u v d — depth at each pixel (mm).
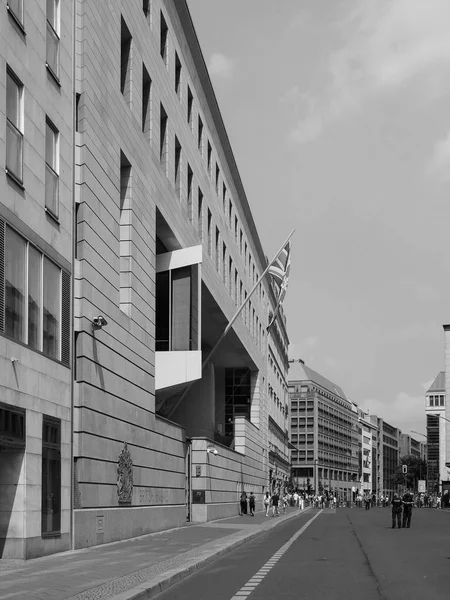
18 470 20094
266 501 64688
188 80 44969
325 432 185875
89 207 25750
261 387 80875
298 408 180375
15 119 20219
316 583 16844
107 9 28516
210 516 48875
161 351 39438
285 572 19219
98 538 26109
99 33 27469
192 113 46250
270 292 92000
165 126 38719
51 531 22031
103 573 17375
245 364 75562
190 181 45594
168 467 37031
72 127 24500
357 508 108188
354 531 40156
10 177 19594
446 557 23859
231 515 58656
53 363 22375
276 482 102812
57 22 23734
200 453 47344
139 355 31703
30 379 20609
